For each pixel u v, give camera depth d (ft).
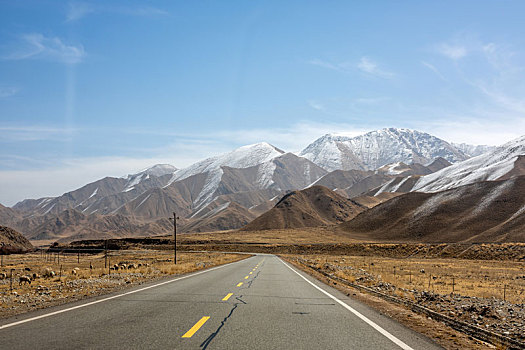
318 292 54.95
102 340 25.16
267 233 618.44
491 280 108.47
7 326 29.35
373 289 60.59
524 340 29.86
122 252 420.36
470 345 26.48
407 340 26.84
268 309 38.78
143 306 39.63
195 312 36.22
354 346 24.85
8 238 561.43
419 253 304.50
